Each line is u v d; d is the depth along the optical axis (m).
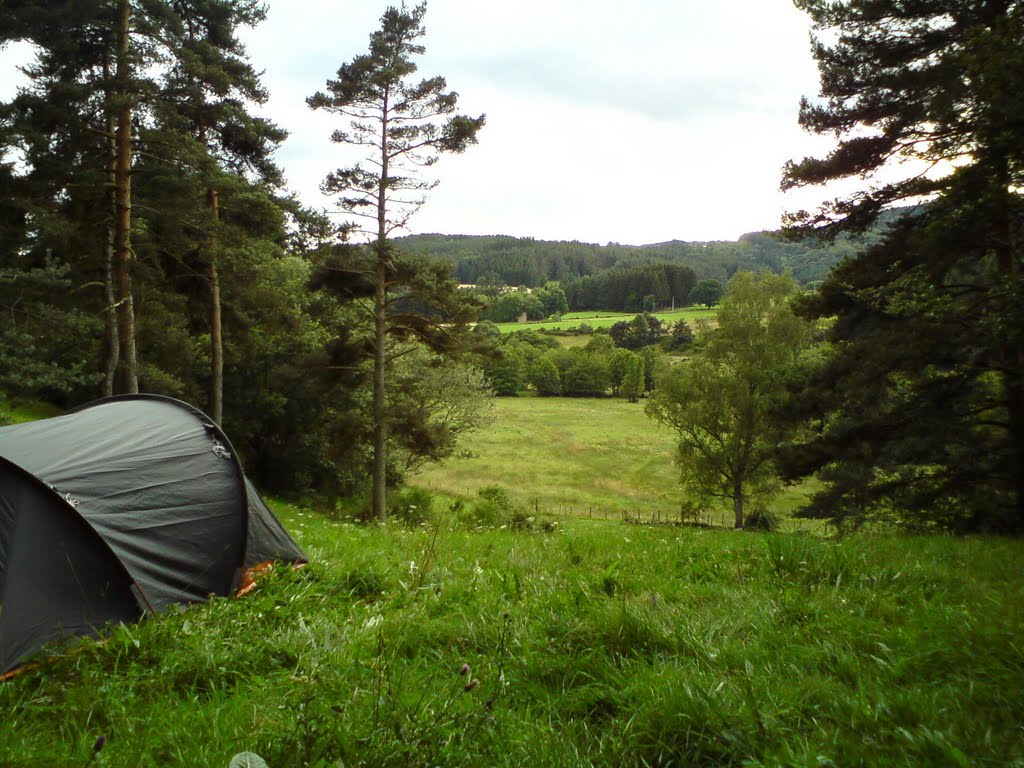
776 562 6.38
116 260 18.33
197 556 6.09
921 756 2.81
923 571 5.86
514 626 4.67
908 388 16.22
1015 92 10.94
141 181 18.91
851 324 16.78
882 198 15.13
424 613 5.35
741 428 37.97
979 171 11.91
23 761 3.06
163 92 17.62
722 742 3.08
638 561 7.27
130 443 6.34
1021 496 14.45
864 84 15.22
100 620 5.15
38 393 21.64
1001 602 4.62
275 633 4.87
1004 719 3.08
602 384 100.12
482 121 22.34
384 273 23.52
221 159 21.48
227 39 21.91
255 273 22.64
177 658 4.38
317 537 9.61
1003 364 13.99
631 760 3.08
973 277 14.34
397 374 31.42
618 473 55.56
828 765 2.73
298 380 27.39
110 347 18.36
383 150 22.48
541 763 2.99
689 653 4.12
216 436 7.12
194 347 25.55
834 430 17.47
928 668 3.70
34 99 16.78
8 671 4.48
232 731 3.33
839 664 3.78
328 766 2.88
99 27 17.30
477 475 52.16
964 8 13.55
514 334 126.81
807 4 15.20
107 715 3.63
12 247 17.27
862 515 19.11
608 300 166.25
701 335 40.53
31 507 5.13
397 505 26.06
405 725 3.14
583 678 3.97
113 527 5.52
